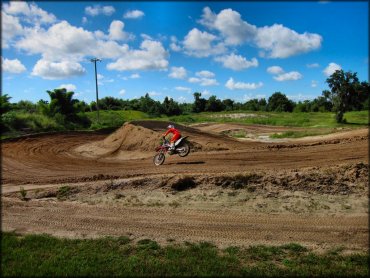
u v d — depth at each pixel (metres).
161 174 13.97
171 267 6.85
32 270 6.72
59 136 29.11
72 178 14.78
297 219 9.70
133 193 11.96
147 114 63.81
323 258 7.45
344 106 48.59
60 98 41.72
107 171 16.50
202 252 7.71
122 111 58.97
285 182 11.66
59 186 13.23
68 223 9.82
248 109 98.81
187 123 52.56
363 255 7.55
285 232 8.96
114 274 6.55
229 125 47.25
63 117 39.31
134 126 24.84
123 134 24.64
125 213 10.48
